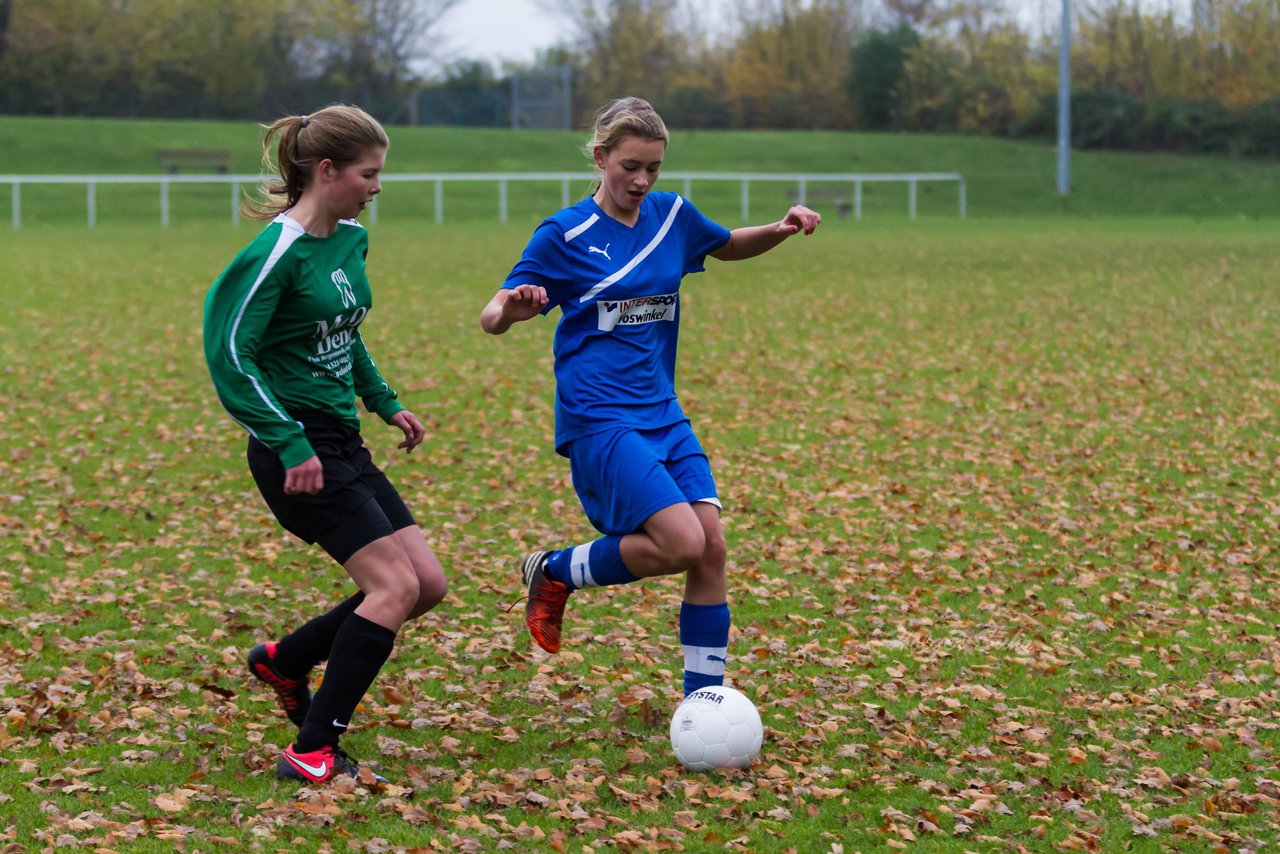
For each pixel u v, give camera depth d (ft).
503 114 212.43
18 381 42.78
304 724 14.52
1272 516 27.20
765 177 121.60
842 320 58.08
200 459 32.76
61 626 20.18
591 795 14.24
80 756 15.24
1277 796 14.33
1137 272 75.87
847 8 213.87
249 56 204.13
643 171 15.30
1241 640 19.81
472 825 13.39
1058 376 44.47
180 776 14.75
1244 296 63.93
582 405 15.67
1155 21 183.11
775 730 16.33
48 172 149.28
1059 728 16.35
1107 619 20.83
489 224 119.65
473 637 20.03
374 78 219.82
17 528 26.17
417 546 15.15
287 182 14.38
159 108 201.57
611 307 15.58
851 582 22.88
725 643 16.19
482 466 32.37
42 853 12.76
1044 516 27.37
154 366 46.11
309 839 13.17
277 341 14.26
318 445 14.51
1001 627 20.53
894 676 18.24
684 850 13.08
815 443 34.73
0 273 73.82
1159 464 32.07
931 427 36.65
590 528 26.84
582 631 20.30
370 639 14.29
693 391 42.32
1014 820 13.79
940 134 186.50
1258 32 176.04
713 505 15.78
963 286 70.38
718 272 78.07
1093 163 163.63
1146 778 14.75
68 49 193.98
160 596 21.85
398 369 45.93
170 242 96.89
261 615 21.09
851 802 14.24
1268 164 162.20
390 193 142.31
